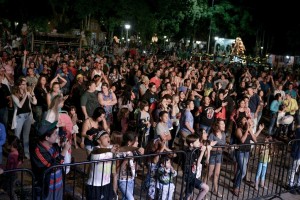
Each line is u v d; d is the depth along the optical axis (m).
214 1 44.50
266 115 17.06
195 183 6.60
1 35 35.00
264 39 45.69
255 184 8.29
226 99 11.64
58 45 23.73
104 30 54.59
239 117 9.16
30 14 38.66
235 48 37.56
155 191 6.27
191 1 40.66
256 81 14.98
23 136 8.55
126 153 6.05
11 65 13.41
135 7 34.09
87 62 15.87
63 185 5.43
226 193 7.94
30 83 10.91
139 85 12.37
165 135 8.15
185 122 9.24
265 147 8.12
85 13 32.44
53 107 7.05
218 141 7.79
